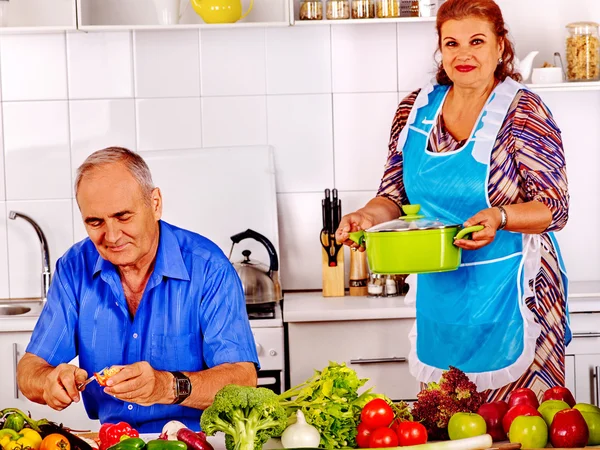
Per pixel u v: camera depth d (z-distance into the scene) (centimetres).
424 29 316
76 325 190
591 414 139
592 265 321
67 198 319
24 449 134
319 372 148
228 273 187
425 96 229
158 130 318
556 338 215
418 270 185
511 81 216
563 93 317
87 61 315
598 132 318
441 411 142
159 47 315
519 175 212
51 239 320
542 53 316
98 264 186
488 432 144
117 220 170
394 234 183
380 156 320
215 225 314
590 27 292
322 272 318
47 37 314
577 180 319
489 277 212
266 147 317
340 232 216
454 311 216
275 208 314
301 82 318
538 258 213
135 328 185
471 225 190
